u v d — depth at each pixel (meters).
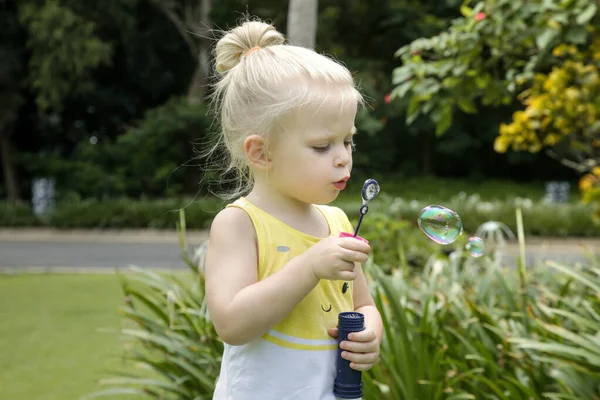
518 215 3.53
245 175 1.94
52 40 18.03
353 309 1.89
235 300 1.59
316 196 1.64
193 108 20.50
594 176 5.50
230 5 20.41
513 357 2.84
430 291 3.34
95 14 19.70
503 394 2.61
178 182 21.78
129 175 21.88
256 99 1.66
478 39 4.39
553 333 2.80
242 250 1.68
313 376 1.65
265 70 1.67
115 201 17.61
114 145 22.12
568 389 2.55
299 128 1.61
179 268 10.05
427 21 22.86
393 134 27.19
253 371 1.65
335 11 21.73
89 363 4.93
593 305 3.01
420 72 4.50
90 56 18.36
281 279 1.56
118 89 24.28
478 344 2.80
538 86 5.44
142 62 23.19
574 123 5.24
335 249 1.54
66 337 5.72
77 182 21.47
